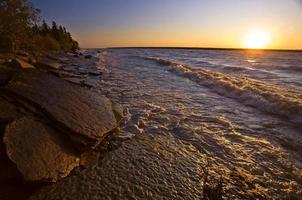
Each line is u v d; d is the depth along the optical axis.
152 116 7.73
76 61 24.78
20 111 4.87
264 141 5.89
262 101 9.21
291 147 5.56
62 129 4.79
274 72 22.34
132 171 4.21
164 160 4.71
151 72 19.61
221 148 5.46
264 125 7.07
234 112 8.45
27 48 23.02
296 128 6.78
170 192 3.67
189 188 3.81
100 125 5.61
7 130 3.96
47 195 3.40
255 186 4.00
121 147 5.23
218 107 9.13
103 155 4.79
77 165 4.20
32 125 4.39
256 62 38.66
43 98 5.82
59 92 6.73
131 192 3.61
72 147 4.52
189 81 15.36
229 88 11.92
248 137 6.14
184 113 8.23
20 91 5.71
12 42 19.12
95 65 22.41
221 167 4.60
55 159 3.93
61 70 14.64
